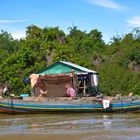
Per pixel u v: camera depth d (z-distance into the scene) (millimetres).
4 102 33250
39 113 33281
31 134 21547
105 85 44906
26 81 39469
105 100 32500
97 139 19766
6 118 30109
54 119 28781
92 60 56438
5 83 42656
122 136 20375
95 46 65688
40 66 42438
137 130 22156
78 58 47625
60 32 55188
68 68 37625
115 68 47219
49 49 45688
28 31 53906
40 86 36656
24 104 33188
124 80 45125
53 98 34625
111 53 59188
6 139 20312
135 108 32750
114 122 26125
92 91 37875
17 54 43406
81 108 32781
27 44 44344
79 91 37281
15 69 42562
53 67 38094
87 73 37062
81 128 23453
